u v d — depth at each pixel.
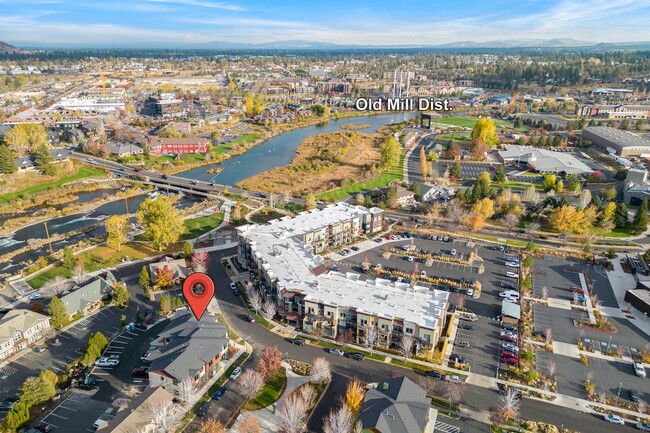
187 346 120.56
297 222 194.00
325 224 193.25
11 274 171.62
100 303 153.12
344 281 148.12
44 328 136.38
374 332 131.50
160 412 101.75
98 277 166.12
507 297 157.88
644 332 141.75
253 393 112.56
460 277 172.38
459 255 189.38
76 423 105.06
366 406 103.38
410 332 128.38
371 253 191.88
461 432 103.81
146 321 143.62
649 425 106.00
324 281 147.75
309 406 110.56
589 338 138.50
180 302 151.88
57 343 133.62
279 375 120.88
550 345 133.88
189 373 113.56
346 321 136.00
